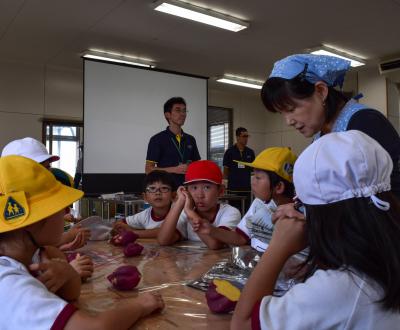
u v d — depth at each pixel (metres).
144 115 5.29
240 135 5.56
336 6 4.06
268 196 1.37
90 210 4.71
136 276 0.90
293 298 0.57
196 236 1.62
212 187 1.61
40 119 6.05
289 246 0.67
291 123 1.04
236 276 0.95
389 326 0.53
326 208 0.58
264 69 6.40
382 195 0.58
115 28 4.63
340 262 0.56
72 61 5.89
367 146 0.59
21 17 4.29
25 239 0.71
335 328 0.53
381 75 6.27
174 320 0.71
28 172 0.71
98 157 4.95
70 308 0.62
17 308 0.60
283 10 4.17
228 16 4.30
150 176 1.92
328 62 0.99
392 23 4.49
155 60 5.86
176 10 4.09
